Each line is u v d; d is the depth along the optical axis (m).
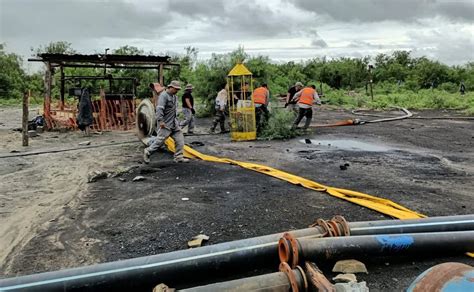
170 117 9.45
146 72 26.97
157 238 5.03
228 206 6.15
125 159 10.37
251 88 13.20
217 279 3.88
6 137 14.80
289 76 45.75
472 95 32.56
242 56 21.70
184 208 6.10
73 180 8.30
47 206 6.52
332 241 3.90
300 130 14.86
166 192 7.00
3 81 39.66
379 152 10.75
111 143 13.13
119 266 3.64
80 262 4.46
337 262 3.94
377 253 4.02
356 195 6.49
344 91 43.94
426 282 2.75
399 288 3.76
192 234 5.12
